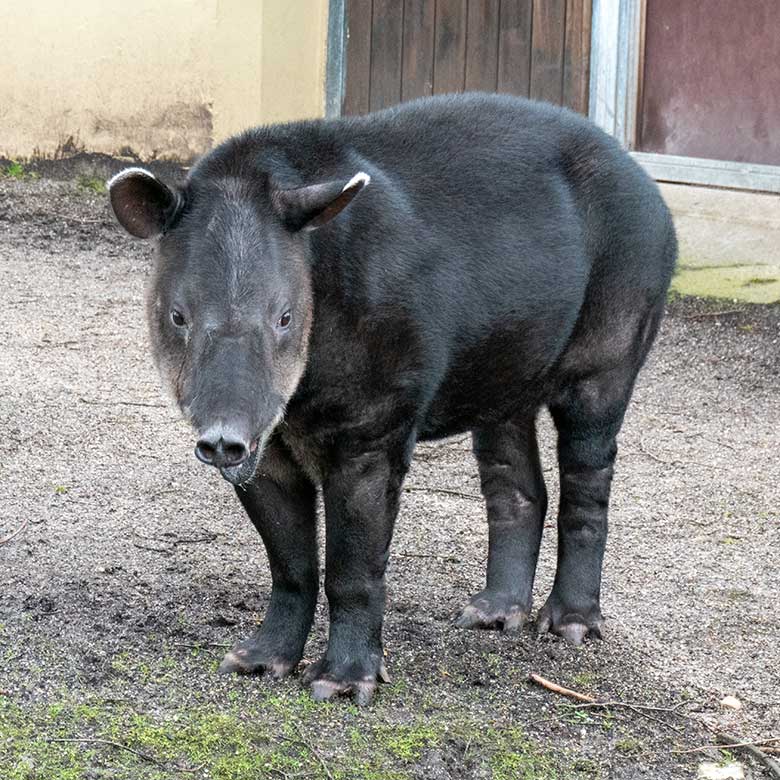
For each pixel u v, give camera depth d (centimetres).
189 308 611
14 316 1334
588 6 1647
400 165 697
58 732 628
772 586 892
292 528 700
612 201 771
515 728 678
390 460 679
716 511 1018
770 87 1582
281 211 626
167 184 642
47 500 929
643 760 664
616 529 975
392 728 662
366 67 1786
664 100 1648
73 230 1658
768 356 1388
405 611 812
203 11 1728
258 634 715
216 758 619
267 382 593
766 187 1593
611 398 800
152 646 724
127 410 1116
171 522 912
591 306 778
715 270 1555
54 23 1808
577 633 790
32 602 764
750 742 687
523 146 743
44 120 1839
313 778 612
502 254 711
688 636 812
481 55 1719
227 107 1745
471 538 935
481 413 757
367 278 650
